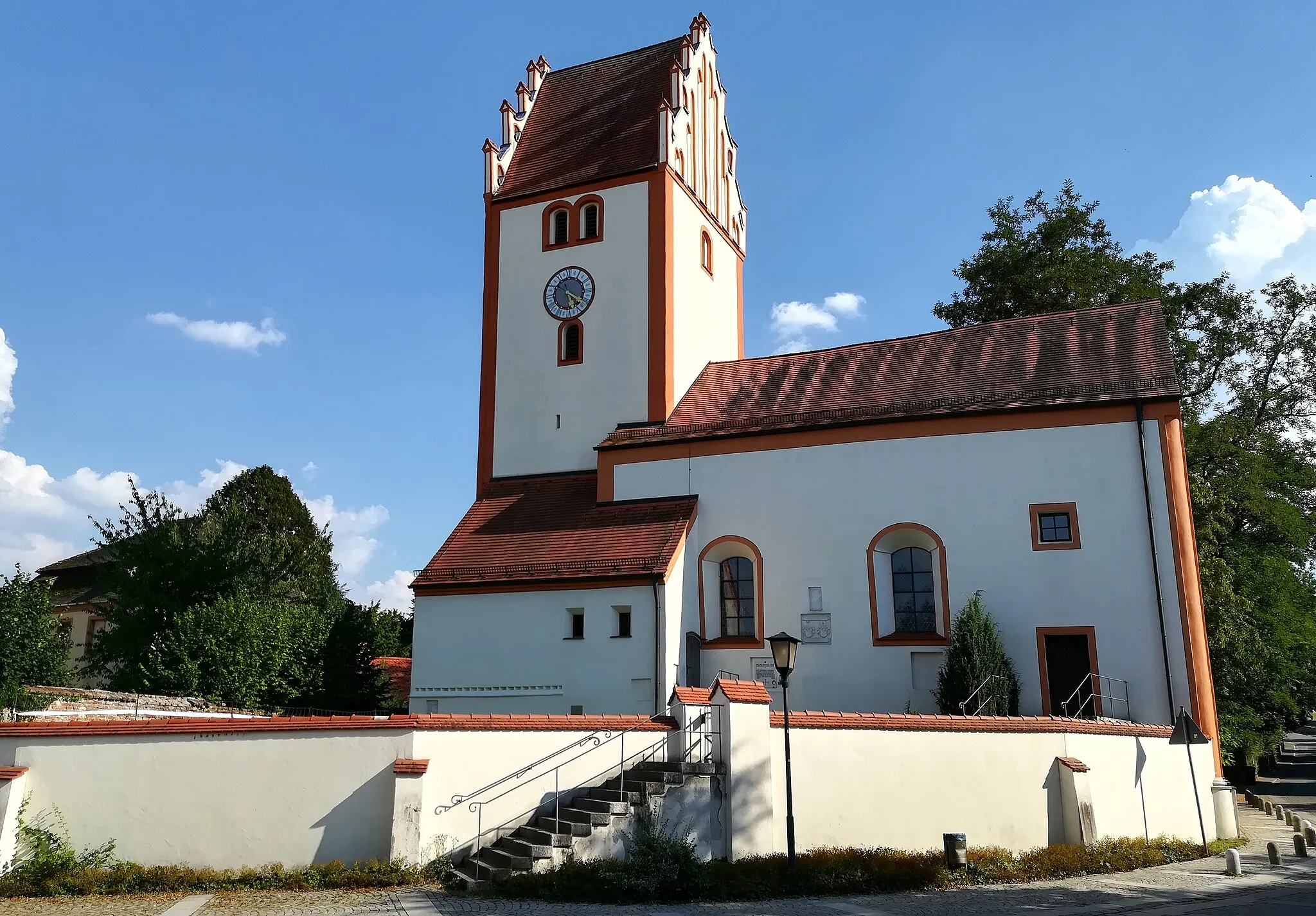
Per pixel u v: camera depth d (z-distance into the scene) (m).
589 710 28.19
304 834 15.83
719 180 40.88
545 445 35.41
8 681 23.56
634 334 35.00
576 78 40.75
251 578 40.91
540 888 14.79
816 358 34.66
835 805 19.31
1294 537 41.91
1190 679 25.25
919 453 28.97
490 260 37.84
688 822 17.64
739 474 30.97
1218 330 46.09
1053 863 18.61
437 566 31.52
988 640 26.00
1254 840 24.80
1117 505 26.75
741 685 18.88
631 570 28.52
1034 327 31.98
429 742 16.25
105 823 15.89
